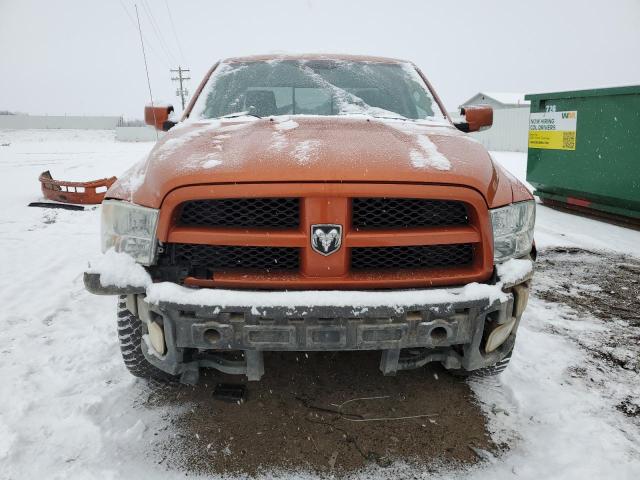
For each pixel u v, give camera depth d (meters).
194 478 1.75
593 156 6.07
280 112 2.86
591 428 2.03
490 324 1.82
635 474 1.77
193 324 1.67
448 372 2.45
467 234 1.76
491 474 1.78
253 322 1.64
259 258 1.76
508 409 2.18
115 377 2.43
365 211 1.75
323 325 1.65
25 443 1.92
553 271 4.28
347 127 2.21
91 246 5.36
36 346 2.78
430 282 1.74
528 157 7.34
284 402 2.21
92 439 1.94
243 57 3.47
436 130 2.36
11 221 6.64
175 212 1.71
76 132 64.69
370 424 2.06
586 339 2.90
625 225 5.96
